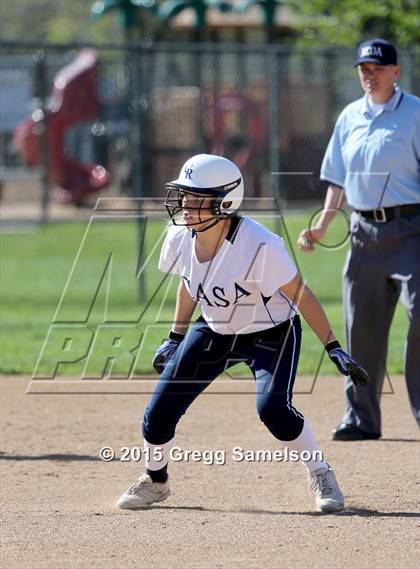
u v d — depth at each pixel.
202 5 95.75
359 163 26.02
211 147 73.44
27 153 93.50
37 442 27.27
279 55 65.56
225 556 18.02
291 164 69.25
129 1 84.00
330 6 71.62
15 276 61.69
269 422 20.66
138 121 52.31
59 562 17.86
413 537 19.03
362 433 27.12
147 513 21.00
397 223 25.88
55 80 92.00
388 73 25.45
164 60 78.88
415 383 26.56
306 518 20.45
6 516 20.81
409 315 26.02
